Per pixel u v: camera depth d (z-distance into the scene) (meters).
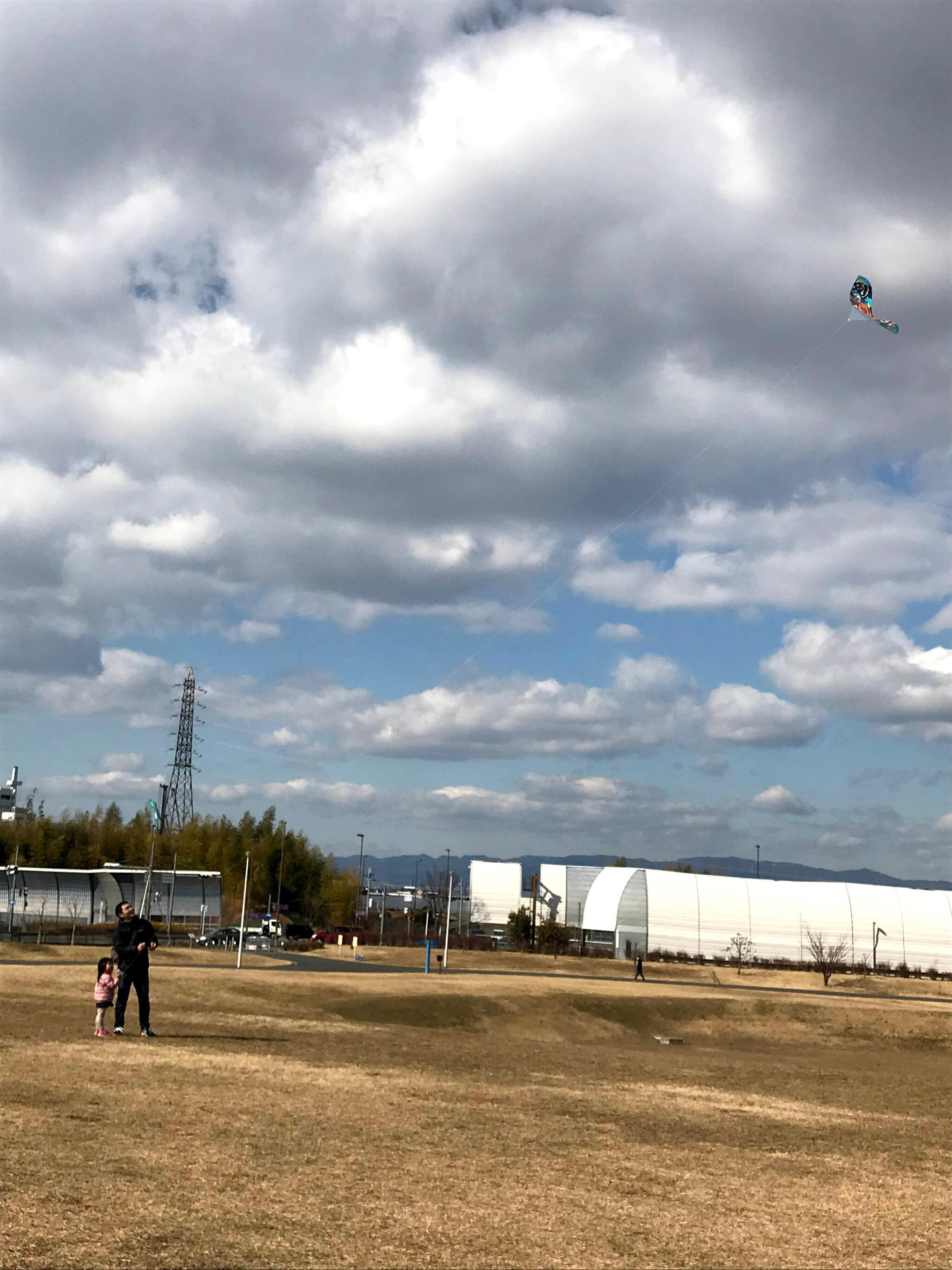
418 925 173.50
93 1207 11.03
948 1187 16.45
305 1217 11.47
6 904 117.25
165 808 181.38
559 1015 65.94
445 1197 12.88
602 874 145.25
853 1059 58.12
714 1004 73.56
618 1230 12.20
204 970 66.62
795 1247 12.22
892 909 137.62
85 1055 21.98
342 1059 25.89
